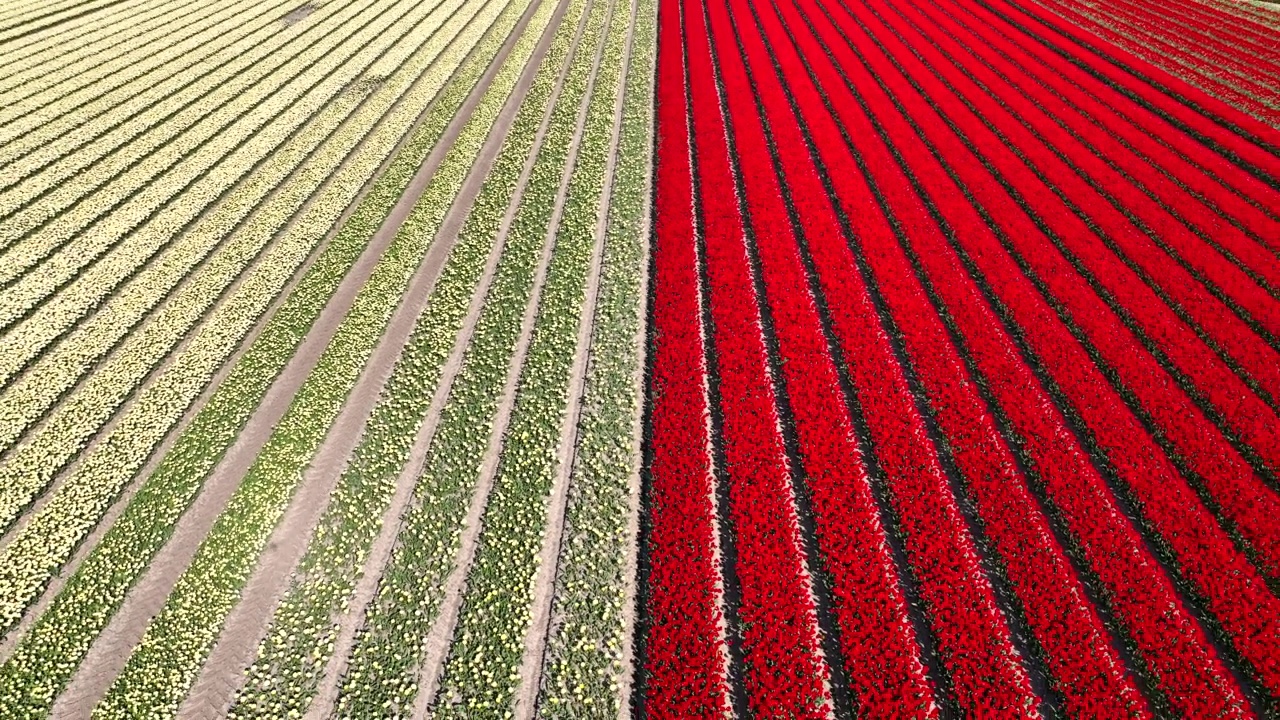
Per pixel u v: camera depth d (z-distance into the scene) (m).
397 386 16.89
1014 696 10.67
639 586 12.86
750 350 17.14
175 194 24.75
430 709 11.23
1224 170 24.27
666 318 18.41
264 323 19.39
